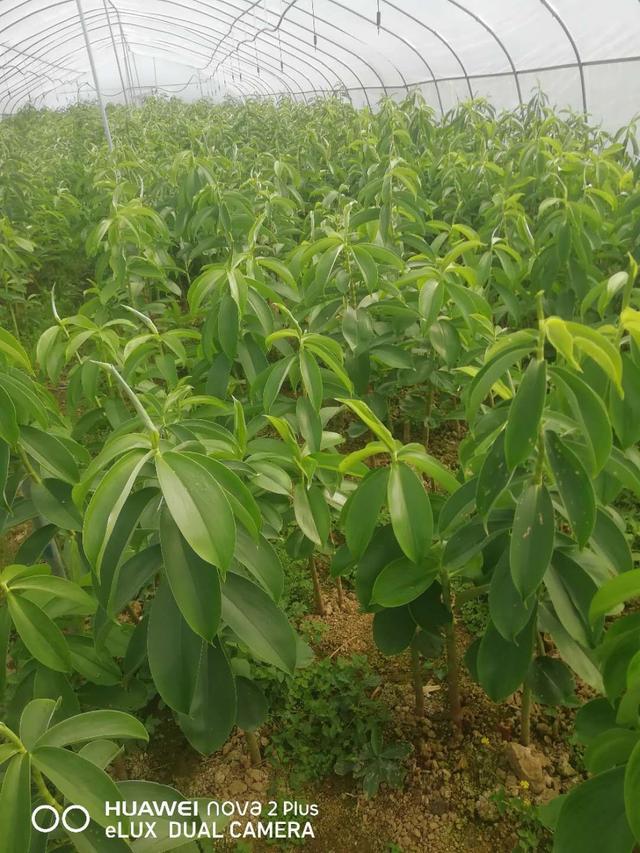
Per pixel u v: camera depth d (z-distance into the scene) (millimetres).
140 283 3697
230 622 1402
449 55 9695
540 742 1998
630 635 1192
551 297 3094
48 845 1510
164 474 1151
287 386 3984
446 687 2203
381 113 6660
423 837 1824
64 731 1124
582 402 1202
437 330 2457
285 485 1771
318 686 2199
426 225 3348
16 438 1385
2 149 8297
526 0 6938
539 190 3873
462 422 3637
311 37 12305
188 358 2873
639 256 2959
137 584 1369
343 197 3850
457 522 1517
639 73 6672
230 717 1466
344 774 1999
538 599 1562
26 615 1382
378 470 1481
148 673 2170
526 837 1760
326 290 3018
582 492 1265
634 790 1001
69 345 2133
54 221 5695
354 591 2650
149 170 5688
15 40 14758
